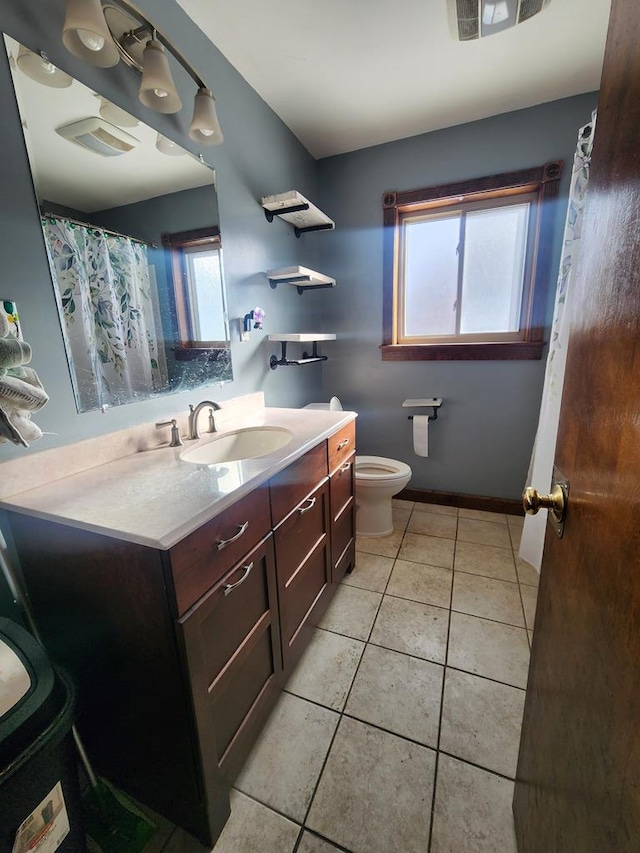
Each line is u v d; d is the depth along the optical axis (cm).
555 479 73
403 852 90
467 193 219
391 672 137
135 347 126
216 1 133
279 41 152
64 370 104
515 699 126
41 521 85
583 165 153
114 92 113
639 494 41
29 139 94
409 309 257
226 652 93
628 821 39
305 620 141
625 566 44
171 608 76
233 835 94
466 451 255
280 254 211
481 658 142
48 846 66
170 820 96
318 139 225
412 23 143
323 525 153
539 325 221
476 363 240
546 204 206
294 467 125
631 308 44
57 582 88
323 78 174
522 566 197
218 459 143
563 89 186
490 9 134
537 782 74
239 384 180
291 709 124
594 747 49
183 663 78
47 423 101
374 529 228
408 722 119
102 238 114
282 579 120
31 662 68
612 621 46
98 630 86
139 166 124
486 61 165
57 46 98
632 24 47
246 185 178
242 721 103
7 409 79
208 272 157
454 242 238
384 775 105
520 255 227
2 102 88
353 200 246
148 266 130
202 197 151
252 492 101
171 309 140
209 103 123
